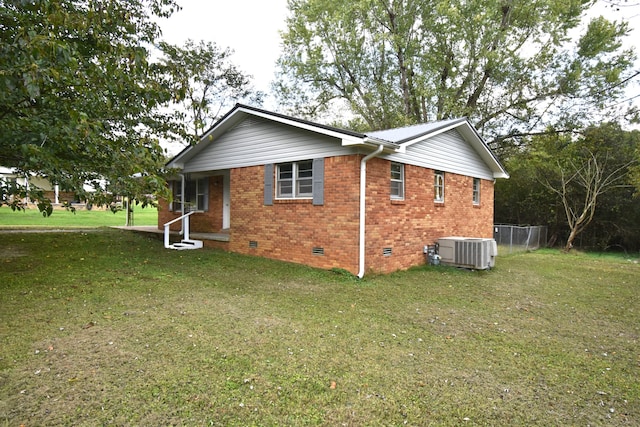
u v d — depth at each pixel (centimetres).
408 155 959
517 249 1544
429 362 386
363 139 746
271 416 279
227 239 1126
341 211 841
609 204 1570
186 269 825
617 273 1004
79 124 376
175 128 865
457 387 333
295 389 320
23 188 333
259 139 1023
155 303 563
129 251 1014
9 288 599
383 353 405
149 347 398
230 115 1041
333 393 315
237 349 401
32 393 298
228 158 1116
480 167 1338
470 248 965
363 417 281
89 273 729
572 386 341
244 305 573
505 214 1956
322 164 876
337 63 2392
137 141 543
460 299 662
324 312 552
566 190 1641
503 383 343
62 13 371
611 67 1788
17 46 324
